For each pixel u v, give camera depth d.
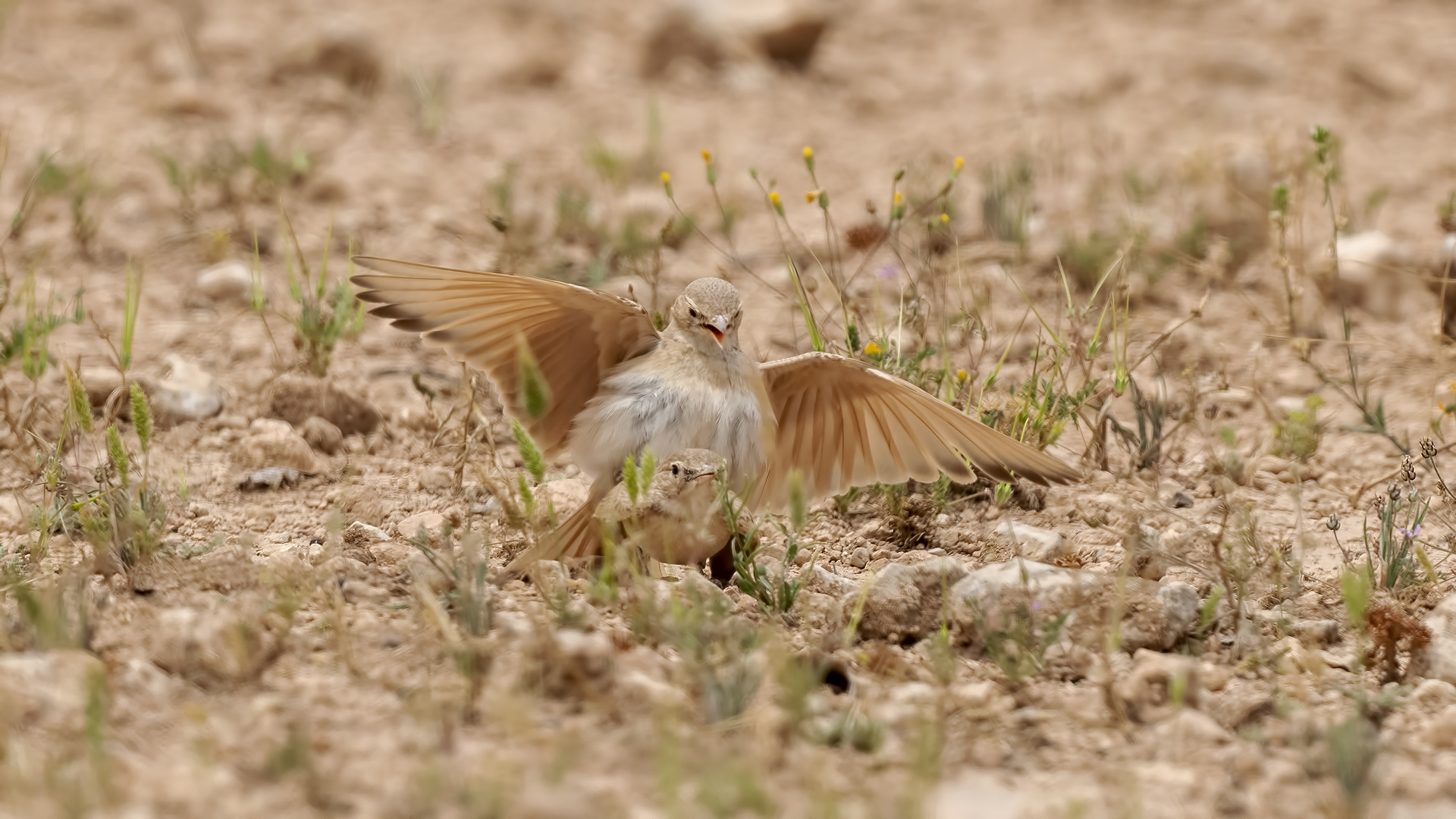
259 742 10.98
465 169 29.34
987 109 34.75
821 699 12.16
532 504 13.79
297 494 17.14
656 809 10.45
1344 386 21.06
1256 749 11.64
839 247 25.25
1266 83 36.19
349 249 24.09
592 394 15.31
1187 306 23.64
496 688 11.68
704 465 13.84
